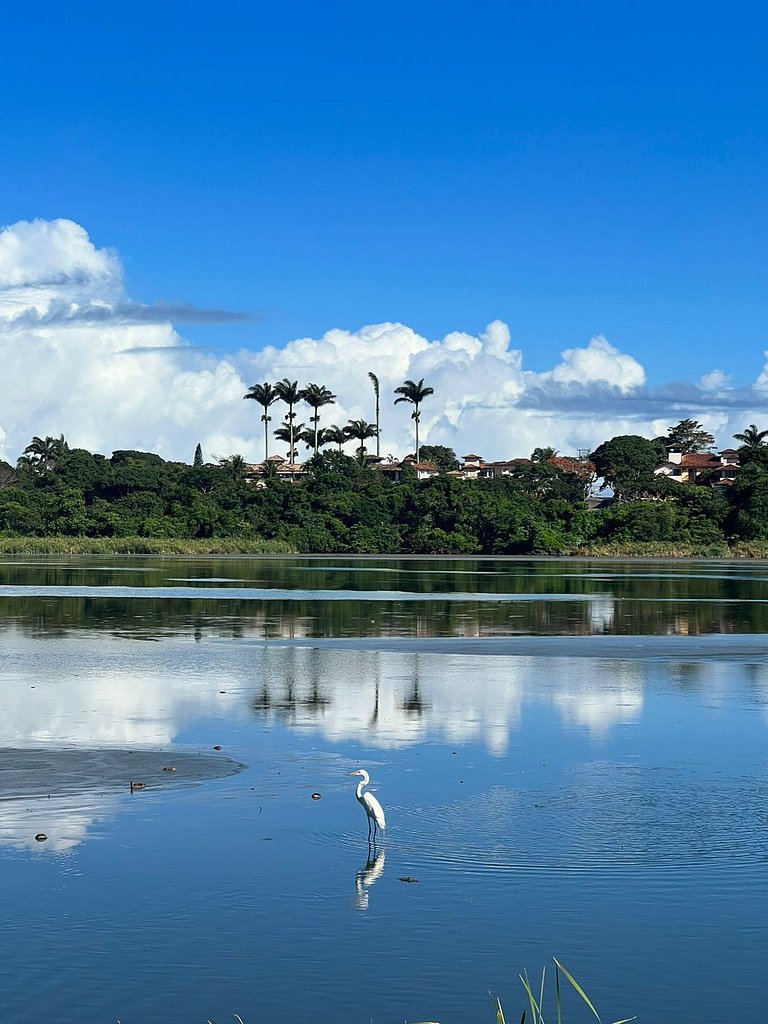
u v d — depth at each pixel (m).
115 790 17.47
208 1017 10.19
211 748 20.69
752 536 146.88
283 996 10.62
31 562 112.12
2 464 199.38
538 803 16.94
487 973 11.15
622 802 17.02
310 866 14.02
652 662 33.66
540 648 37.38
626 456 188.50
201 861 14.17
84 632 41.81
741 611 53.19
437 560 125.75
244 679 29.61
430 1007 10.48
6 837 15.05
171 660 33.53
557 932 12.09
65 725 22.81
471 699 26.42
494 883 13.48
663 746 21.09
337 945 11.73
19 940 11.73
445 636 41.19
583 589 70.62
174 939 11.80
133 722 23.23
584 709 25.11
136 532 149.25
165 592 65.06
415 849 14.71
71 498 156.50
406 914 12.53
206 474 175.00
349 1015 10.30
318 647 37.38
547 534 144.00
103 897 12.92
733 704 25.83
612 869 13.98
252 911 12.56
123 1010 10.28
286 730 22.48
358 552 147.00
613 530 147.62
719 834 15.37
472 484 172.62
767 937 12.00
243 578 81.94
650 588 72.12
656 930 12.17
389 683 29.03
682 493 162.38
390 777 18.55
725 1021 10.25
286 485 163.75
